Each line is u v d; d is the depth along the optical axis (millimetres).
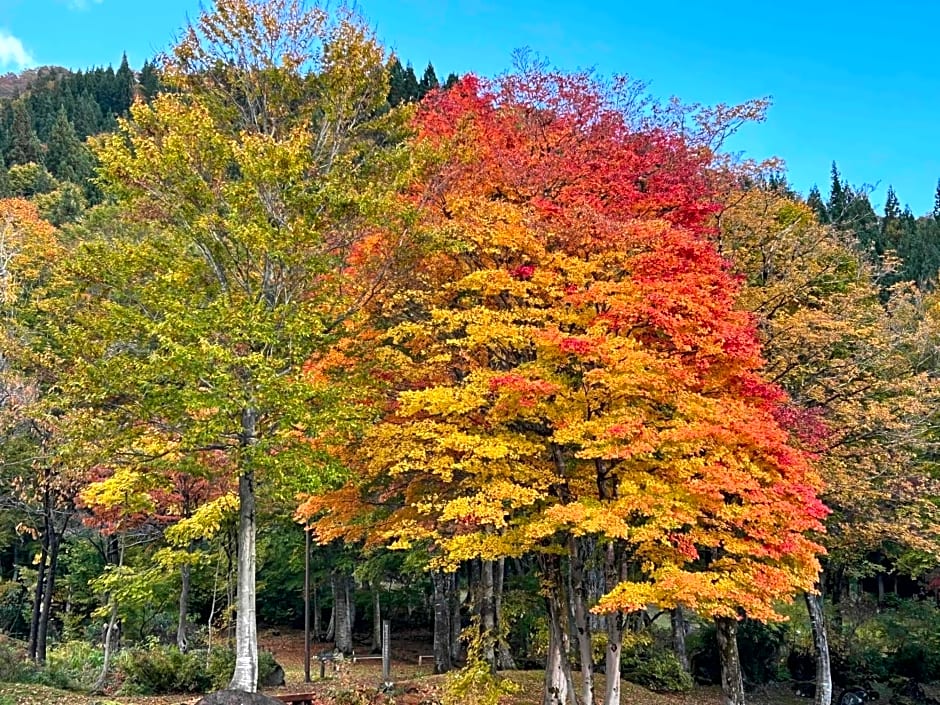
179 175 13594
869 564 27672
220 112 15188
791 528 12086
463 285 13820
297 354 13352
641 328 13195
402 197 15828
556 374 12984
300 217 13602
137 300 14008
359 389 14156
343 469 13820
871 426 19609
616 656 13578
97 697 16469
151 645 21219
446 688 16859
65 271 13219
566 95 18297
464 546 12953
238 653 13375
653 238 13938
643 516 12844
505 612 18844
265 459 12484
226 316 12305
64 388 12656
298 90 15516
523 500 12000
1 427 18578
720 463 12062
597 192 16406
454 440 12344
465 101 18484
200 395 11891
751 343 12961
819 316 19812
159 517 21016
